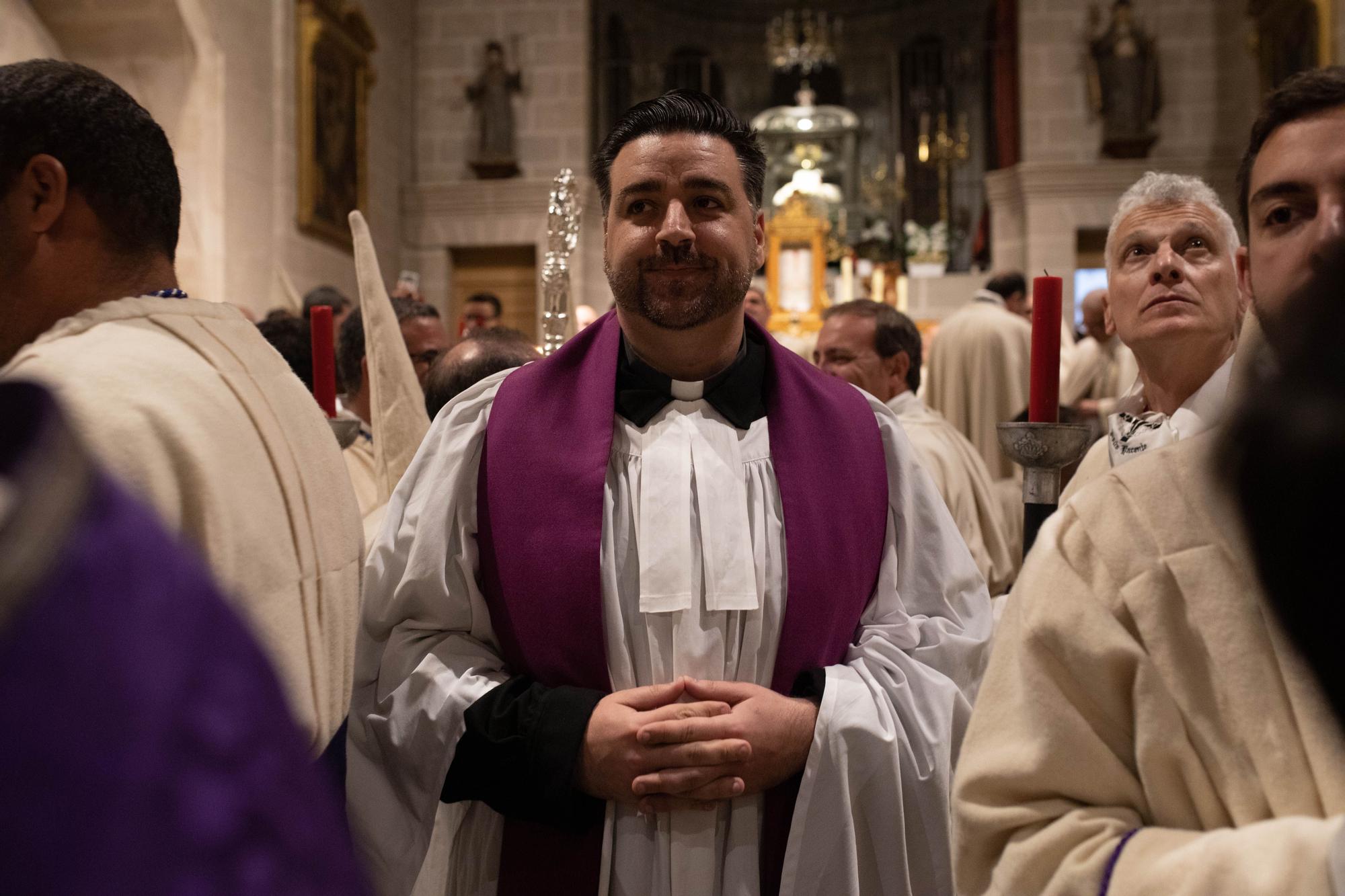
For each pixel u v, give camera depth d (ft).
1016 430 5.07
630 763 4.78
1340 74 3.73
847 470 5.67
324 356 6.38
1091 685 3.22
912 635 5.49
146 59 25.39
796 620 5.30
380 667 5.46
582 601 5.23
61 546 1.44
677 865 4.90
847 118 56.70
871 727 5.00
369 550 6.19
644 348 5.67
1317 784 2.82
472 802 5.61
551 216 7.55
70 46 25.11
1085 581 3.31
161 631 1.49
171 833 1.40
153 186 4.15
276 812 1.50
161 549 1.57
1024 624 3.40
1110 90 39.70
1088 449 6.47
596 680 5.23
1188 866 2.79
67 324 3.78
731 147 5.51
